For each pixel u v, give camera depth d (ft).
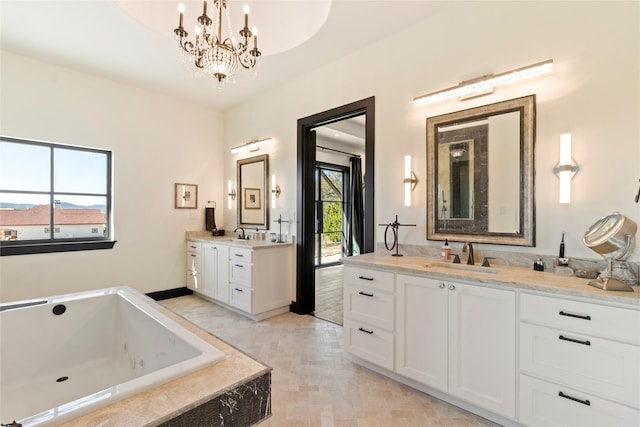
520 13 6.89
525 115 6.75
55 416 3.06
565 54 6.32
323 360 8.26
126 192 12.95
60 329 7.29
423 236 8.43
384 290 7.25
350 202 22.48
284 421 5.81
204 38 6.47
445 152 7.99
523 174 6.78
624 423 4.42
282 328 10.61
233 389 3.78
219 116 16.06
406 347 6.86
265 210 13.56
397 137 9.02
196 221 15.17
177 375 3.87
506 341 5.51
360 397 6.59
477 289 5.84
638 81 5.58
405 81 8.85
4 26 8.68
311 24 9.07
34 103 10.73
